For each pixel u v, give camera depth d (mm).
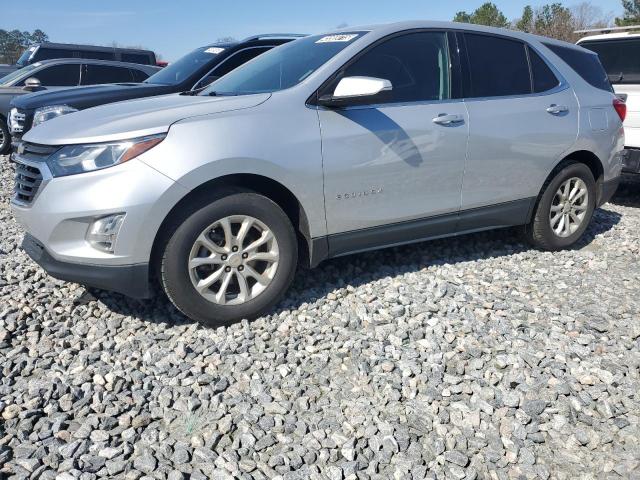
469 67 4355
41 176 3305
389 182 3895
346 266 4402
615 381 2977
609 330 3541
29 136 3623
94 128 3305
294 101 3607
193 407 2729
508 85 4570
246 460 2416
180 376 2953
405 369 3029
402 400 2840
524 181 4621
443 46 4277
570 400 2846
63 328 3389
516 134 4449
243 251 3461
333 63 3793
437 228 4281
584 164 5020
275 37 7406
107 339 3332
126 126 3236
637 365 3152
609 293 4145
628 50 7594
